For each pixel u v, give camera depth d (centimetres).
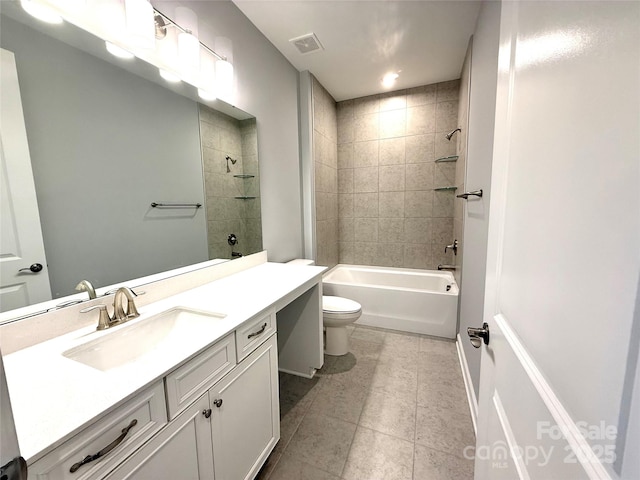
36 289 93
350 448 138
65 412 58
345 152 342
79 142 105
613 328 29
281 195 238
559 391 40
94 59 108
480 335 80
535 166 50
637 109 26
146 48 124
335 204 341
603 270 31
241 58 186
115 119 117
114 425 63
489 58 146
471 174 195
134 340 104
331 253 333
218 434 95
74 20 101
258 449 118
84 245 107
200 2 153
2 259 86
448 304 251
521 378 53
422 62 247
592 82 34
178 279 140
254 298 130
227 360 98
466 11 178
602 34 32
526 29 55
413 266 329
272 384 127
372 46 221
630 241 27
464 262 216
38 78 93
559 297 40
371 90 308
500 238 70
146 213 131
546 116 46
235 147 185
